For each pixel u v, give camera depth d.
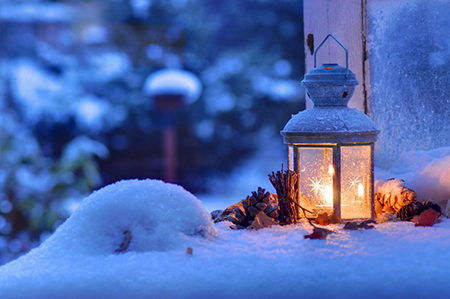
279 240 1.42
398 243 1.39
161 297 1.30
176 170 7.83
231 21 7.57
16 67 6.46
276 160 7.91
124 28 7.15
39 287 1.31
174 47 7.44
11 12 6.38
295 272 1.31
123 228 1.41
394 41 1.67
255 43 7.60
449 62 1.62
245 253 1.36
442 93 1.63
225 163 8.01
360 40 1.70
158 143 7.75
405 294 1.29
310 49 1.80
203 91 7.66
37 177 3.65
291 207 1.53
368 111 1.70
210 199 7.59
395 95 1.67
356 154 1.51
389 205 1.58
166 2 7.46
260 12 7.48
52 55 6.70
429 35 1.63
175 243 1.40
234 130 7.80
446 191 1.57
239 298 1.29
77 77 6.95
